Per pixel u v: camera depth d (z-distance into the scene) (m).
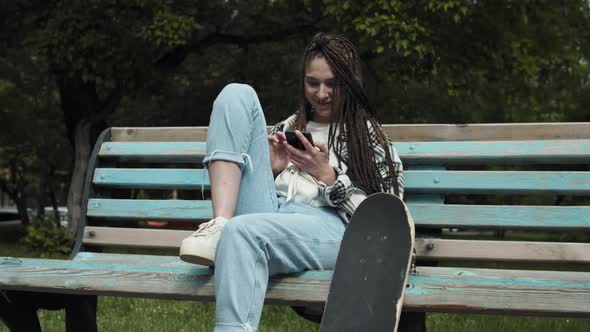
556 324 4.97
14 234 23.52
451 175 3.21
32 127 20.80
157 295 2.54
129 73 13.74
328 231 2.64
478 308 2.21
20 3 14.68
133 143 3.68
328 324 2.20
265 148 2.76
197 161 3.67
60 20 13.12
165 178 3.60
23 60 18.45
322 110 3.04
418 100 17.14
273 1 14.83
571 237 25.47
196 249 2.36
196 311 5.44
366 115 2.96
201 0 14.16
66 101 15.38
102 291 2.60
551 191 3.07
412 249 2.25
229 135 2.62
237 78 17.28
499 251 3.04
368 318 2.16
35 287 2.69
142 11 13.75
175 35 12.41
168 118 17.97
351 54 3.01
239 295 2.26
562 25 15.26
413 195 3.31
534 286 2.18
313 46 3.02
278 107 16.38
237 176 2.61
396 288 2.19
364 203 2.42
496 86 15.87
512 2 13.50
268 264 2.43
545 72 15.31
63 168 25.34
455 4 11.89
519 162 3.22
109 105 14.97
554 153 3.11
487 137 3.27
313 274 2.50
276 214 2.48
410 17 12.20
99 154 3.70
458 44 13.66
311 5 13.84
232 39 15.69
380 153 2.89
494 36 13.66
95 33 13.05
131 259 3.36
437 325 4.95
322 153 2.79
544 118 17.97
